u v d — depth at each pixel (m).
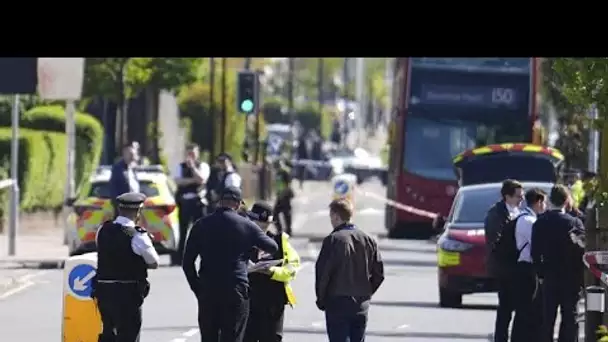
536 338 55.38
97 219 92.19
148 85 144.88
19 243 113.75
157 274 90.81
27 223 126.12
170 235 93.25
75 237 92.56
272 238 48.72
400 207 130.62
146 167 101.12
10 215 101.12
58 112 134.25
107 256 47.62
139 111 166.75
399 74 132.00
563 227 54.16
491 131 125.44
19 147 123.56
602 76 53.09
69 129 110.56
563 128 125.81
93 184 94.56
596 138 104.25
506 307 55.62
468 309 76.44
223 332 46.03
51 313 70.75
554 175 113.06
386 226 150.25
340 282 45.84
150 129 157.25
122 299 47.62
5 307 73.25
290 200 136.25
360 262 45.91
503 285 55.44
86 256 53.09
